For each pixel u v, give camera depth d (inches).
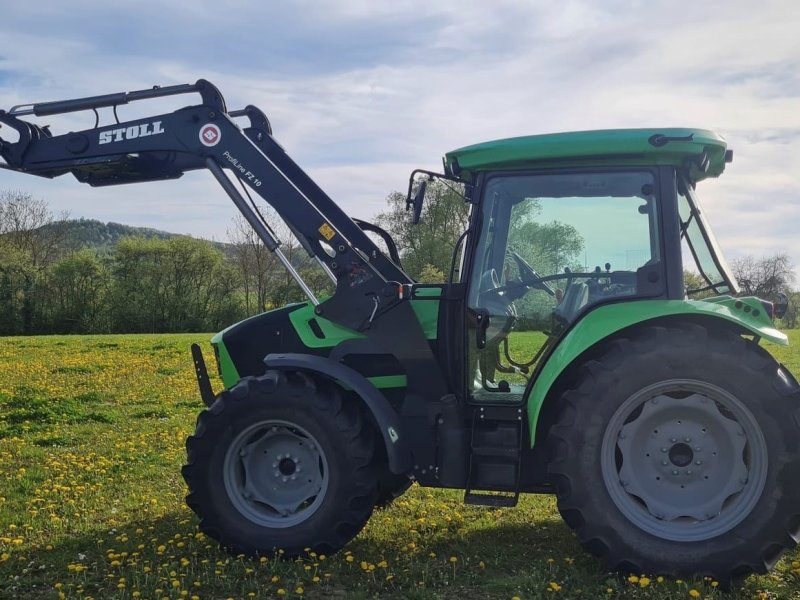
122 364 706.8
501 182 178.4
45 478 258.2
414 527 199.9
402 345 183.2
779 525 152.7
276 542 173.9
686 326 161.9
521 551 181.6
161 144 201.3
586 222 174.2
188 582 159.5
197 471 178.2
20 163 212.1
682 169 173.8
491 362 180.2
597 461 160.2
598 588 153.5
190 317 2187.5
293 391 174.6
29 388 501.4
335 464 172.7
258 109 224.7
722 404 159.2
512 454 170.4
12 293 2079.2
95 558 177.2
